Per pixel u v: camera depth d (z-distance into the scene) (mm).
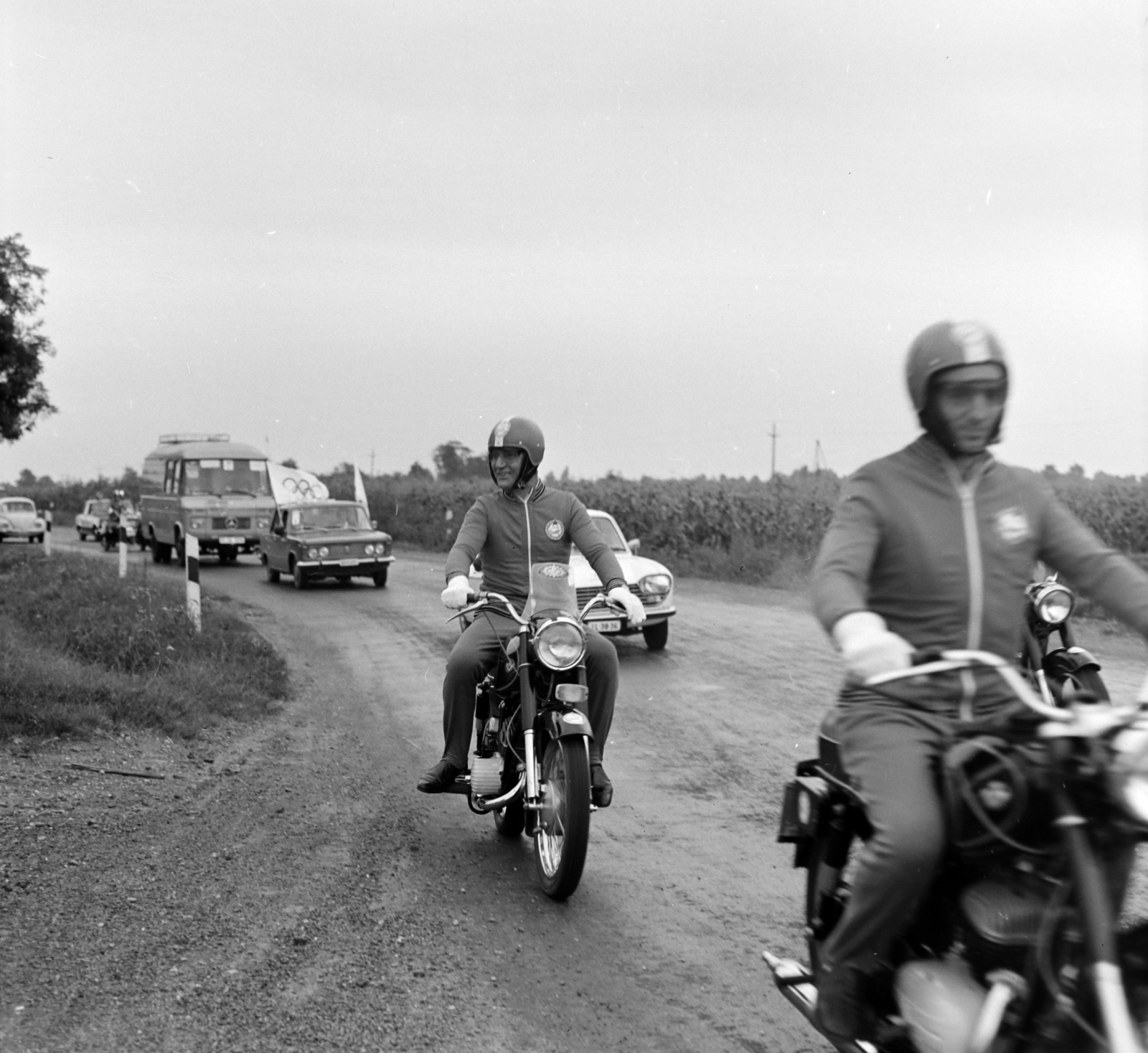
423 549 36156
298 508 23406
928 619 3039
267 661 11680
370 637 14664
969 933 2668
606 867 5535
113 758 7426
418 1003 4004
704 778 7254
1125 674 10562
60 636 11133
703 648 12820
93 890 4996
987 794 2607
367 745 8305
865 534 3035
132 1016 3824
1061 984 2514
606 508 29125
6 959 4227
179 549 29672
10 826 5848
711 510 27281
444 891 5176
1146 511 25969
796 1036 3779
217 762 7582
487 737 5805
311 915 4812
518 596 5789
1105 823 2514
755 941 4605
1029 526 3068
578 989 4137
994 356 2945
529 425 5777
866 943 2873
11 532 45781
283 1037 3721
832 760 3297
